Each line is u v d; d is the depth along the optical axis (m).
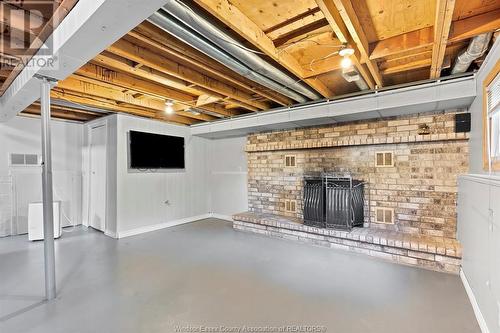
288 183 5.02
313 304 2.36
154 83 3.55
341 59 2.48
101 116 5.08
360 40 2.07
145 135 5.05
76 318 2.15
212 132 5.55
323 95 3.54
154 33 2.05
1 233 4.67
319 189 4.12
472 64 2.73
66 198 5.48
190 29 1.90
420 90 3.10
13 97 2.93
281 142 5.11
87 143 5.52
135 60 2.46
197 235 4.77
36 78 2.39
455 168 3.37
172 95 3.81
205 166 6.49
